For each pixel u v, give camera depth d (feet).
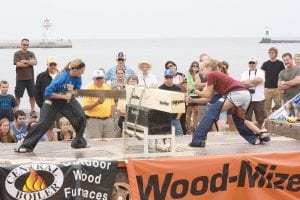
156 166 39.27
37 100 58.75
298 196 42.11
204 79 57.82
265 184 41.39
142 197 38.88
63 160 39.42
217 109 44.70
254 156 41.14
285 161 41.86
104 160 38.75
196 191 40.09
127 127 43.98
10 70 152.87
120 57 58.29
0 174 36.94
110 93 44.19
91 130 52.29
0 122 51.37
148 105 42.06
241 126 46.80
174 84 56.85
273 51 66.08
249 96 44.78
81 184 38.24
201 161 40.14
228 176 40.63
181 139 49.57
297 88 63.05
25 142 43.06
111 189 38.70
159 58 199.31
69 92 42.42
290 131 47.91
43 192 37.63
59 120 53.98
